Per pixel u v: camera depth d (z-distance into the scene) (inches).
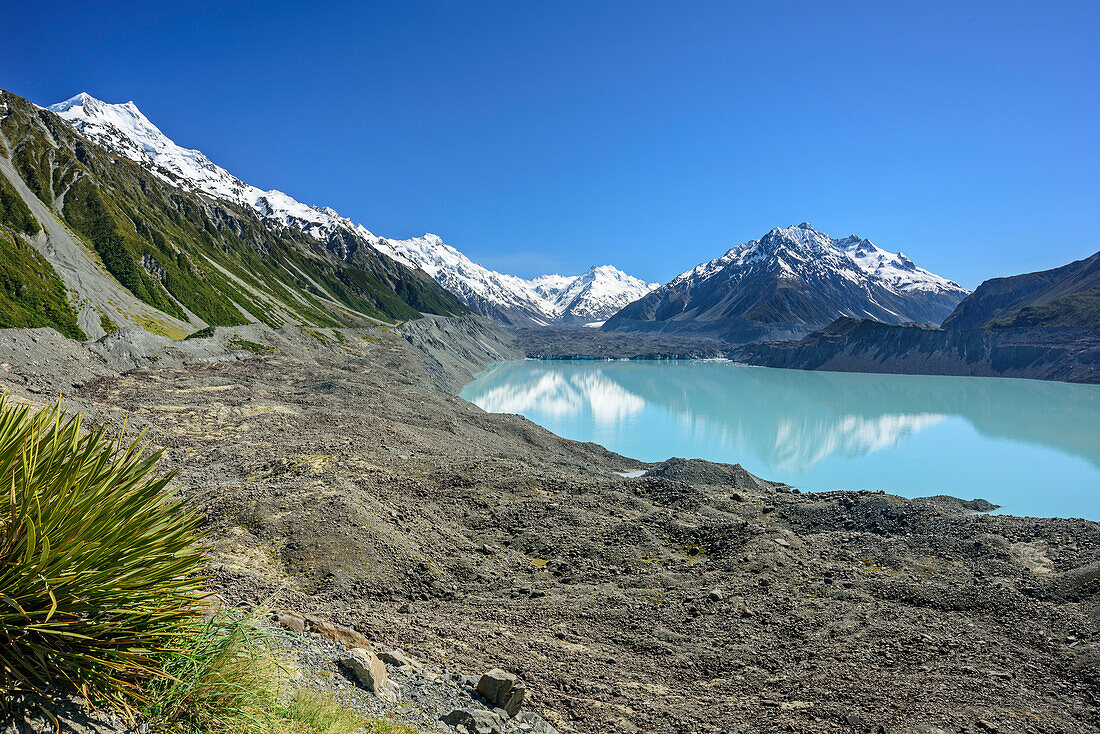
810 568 1096.2
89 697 204.2
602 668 684.1
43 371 2202.3
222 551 880.3
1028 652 761.0
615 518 1347.2
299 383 3154.5
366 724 332.5
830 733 559.2
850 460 2997.0
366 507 1085.8
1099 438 3508.9
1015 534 1210.6
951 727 567.8
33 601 191.6
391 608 805.9
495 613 844.0
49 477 209.3
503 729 418.6
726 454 3144.7
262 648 317.4
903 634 813.2
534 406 4771.2
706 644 802.2
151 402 2151.8
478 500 1379.2
